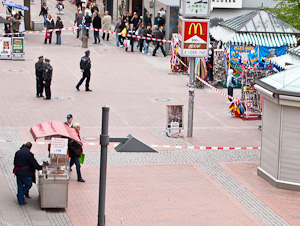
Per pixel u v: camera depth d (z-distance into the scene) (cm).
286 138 3033
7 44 5825
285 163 3055
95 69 5716
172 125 3844
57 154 2675
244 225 2625
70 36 7344
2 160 3247
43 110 4291
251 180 3170
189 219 2667
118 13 8419
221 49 5453
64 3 10069
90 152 3488
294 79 3062
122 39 6894
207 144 3734
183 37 3756
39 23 7506
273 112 3089
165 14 6725
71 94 4778
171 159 3438
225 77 5359
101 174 1947
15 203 2714
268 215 2739
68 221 2572
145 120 4197
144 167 3288
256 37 5316
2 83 4991
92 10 8038
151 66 6016
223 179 3164
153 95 4897
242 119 4356
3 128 3834
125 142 1939
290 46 5347
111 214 2683
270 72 4450
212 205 2827
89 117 4191
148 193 2934
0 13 8412
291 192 3031
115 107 4478
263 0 6575
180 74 5725
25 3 7431
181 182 3097
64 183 2648
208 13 3769
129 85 5194
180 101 4750
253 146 3731
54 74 5412
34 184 2973
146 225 2588
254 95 4375
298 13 5878
